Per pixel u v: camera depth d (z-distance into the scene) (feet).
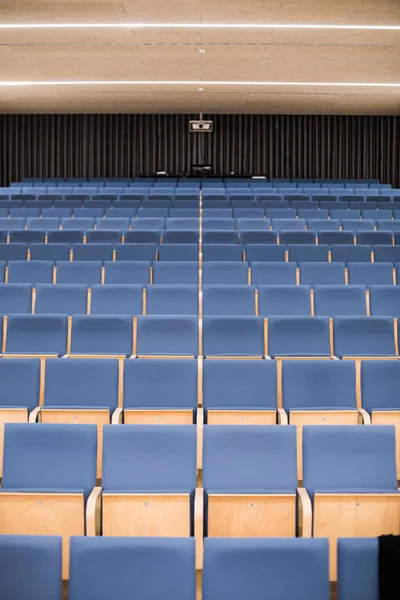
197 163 49.49
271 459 10.23
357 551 7.36
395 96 41.83
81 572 7.18
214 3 24.26
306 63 33.22
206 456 10.22
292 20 26.18
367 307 17.85
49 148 49.60
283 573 7.21
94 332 15.43
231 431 10.27
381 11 24.91
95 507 9.46
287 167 49.55
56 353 14.79
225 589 7.23
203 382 12.91
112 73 35.73
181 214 28.63
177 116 49.39
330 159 49.55
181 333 15.42
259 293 17.56
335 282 19.65
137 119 49.42
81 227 26.30
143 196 32.65
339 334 15.52
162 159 49.55
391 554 7.37
